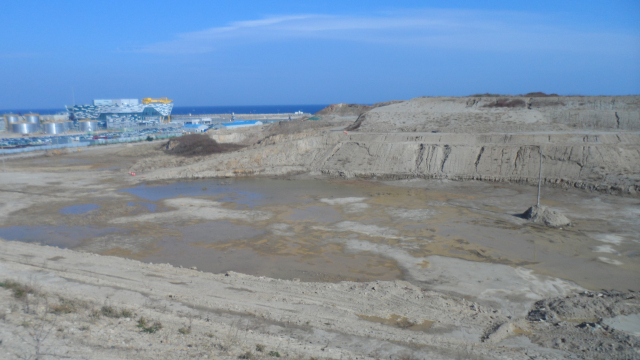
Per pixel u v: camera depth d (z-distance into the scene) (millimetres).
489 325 13219
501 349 11391
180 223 26047
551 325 13352
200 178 42312
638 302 15086
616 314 14094
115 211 28922
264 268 19062
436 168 39719
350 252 20906
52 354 8305
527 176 35781
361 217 26938
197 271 17625
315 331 12023
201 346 9867
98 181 40406
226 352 9641
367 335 11945
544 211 25234
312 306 14078
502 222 25266
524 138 40531
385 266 19141
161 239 23094
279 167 43938
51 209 29625
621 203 28688
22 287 13094
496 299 15688
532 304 15258
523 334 12727
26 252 19516
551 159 36406
